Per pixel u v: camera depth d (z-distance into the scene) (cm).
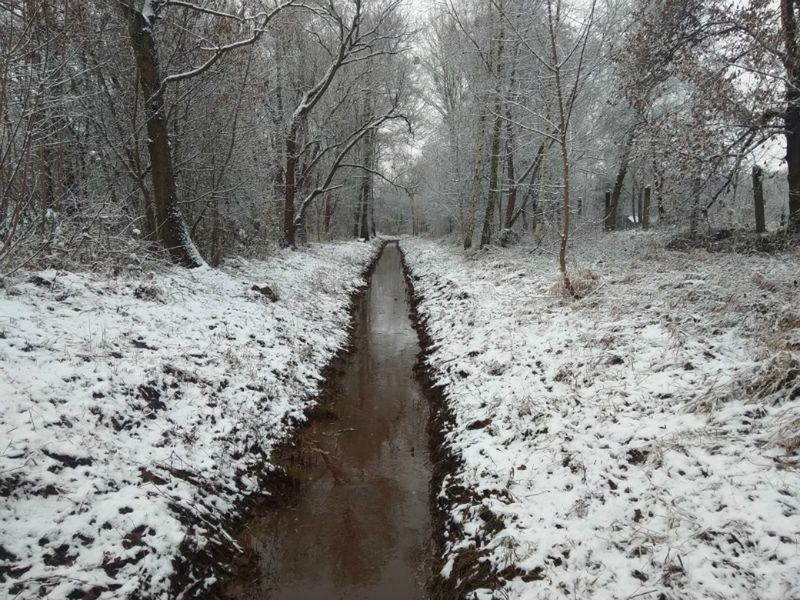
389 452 697
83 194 1090
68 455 434
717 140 1098
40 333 576
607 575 358
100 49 1070
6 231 750
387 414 816
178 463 503
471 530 461
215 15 1165
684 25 1143
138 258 941
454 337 1034
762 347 566
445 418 729
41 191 822
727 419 461
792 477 379
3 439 415
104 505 412
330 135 2609
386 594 446
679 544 360
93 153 1056
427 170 3847
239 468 562
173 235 1126
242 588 439
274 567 476
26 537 363
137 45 1033
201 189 1370
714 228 1462
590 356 680
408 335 1298
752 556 335
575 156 1631
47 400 474
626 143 1595
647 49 1166
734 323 665
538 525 426
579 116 1797
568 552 388
